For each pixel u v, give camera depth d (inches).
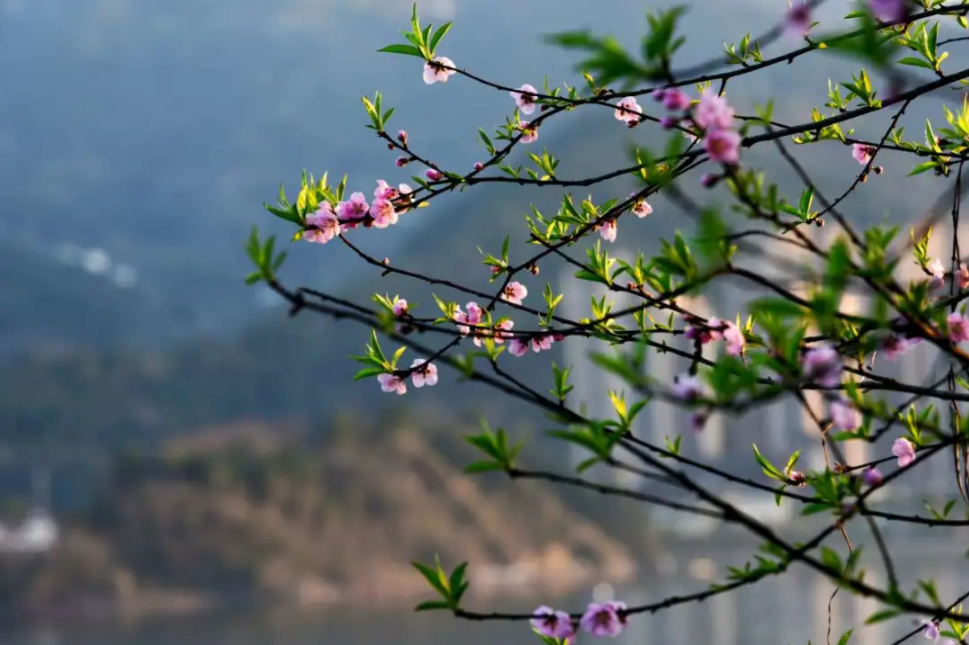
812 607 3078.2
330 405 5880.9
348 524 4471.0
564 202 157.1
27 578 3902.6
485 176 150.0
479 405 5280.5
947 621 144.6
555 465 4827.8
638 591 3816.4
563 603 3651.6
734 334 120.3
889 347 103.7
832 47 93.2
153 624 3563.0
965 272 139.8
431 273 5526.6
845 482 109.8
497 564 4357.8
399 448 4857.3
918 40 143.9
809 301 87.4
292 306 97.6
